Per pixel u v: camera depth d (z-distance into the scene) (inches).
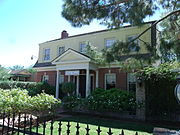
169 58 250.7
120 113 348.8
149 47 239.8
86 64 492.7
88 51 309.7
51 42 721.0
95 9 209.6
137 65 247.9
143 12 203.8
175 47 230.4
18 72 908.6
